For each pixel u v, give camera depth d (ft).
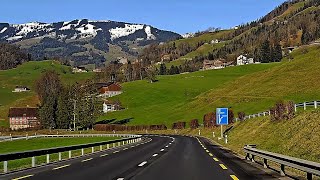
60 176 54.85
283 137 113.50
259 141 130.00
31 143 253.85
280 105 145.59
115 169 63.62
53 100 456.04
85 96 443.73
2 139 285.84
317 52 426.51
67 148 90.63
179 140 192.95
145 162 76.07
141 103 581.53
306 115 115.85
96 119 470.39
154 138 226.79
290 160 47.24
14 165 97.40
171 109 480.23
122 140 159.12
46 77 532.73
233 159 82.07
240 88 428.56
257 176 53.11
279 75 405.39
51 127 448.24
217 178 51.60
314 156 79.82
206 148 124.57
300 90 336.49
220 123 192.85
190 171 60.08
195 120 331.77
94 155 99.35
